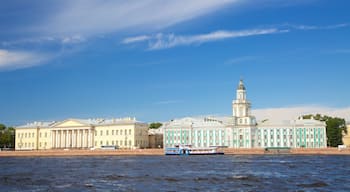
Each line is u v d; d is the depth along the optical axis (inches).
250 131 7091.5
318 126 6998.0
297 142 7007.9
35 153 7145.7
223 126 7239.2
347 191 1920.5
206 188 2068.2
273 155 5836.6
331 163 3777.1
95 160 4963.1
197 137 7357.3
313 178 2448.3
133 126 7819.9
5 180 2559.1
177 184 2239.2
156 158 5329.7
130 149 6968.5
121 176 2704.2
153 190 2023.9
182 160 4640.8
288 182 2263.8
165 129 7549.2
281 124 7086.6
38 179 2603.3
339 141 7337.6
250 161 4229.8
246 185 2160.4
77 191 2037.4
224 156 5698.8
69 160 5098.4
